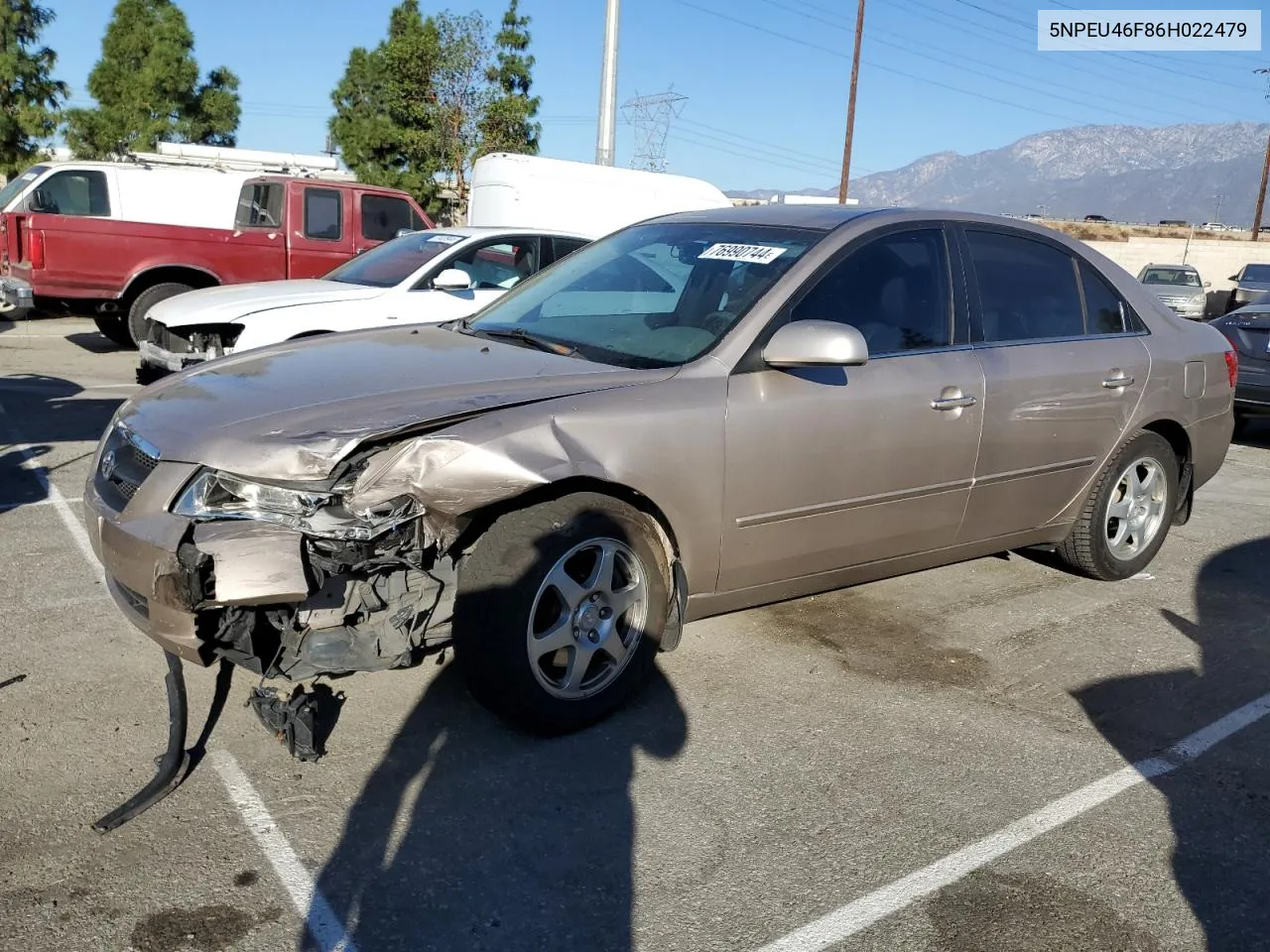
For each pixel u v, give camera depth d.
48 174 11.41
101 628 4.10
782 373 3.70
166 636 2.96
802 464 3.73
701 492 3.50
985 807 3.13
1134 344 4.94
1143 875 2.84
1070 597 5.00
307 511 2.90
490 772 3.18
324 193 12.29
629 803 3.06
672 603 3.61
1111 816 3.12
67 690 3.58
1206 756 3.51
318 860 2.73
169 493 2.96
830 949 2.49
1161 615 4.81
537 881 2.69
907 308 4.14
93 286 11.16
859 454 3.87
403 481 2.96
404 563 3.04
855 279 4.00
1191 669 4.21
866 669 4.05
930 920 2.61
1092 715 3.77
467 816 2.95
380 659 3.13
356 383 3.39
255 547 2.83
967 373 4.20
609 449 3.27
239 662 3.06
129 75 25.12
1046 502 4.70
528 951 2.44
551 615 3.33
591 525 3.27
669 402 3.43
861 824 3.01
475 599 3.15
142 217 11.73
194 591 2.83
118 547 3.00
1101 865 2.87
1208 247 39.88
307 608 3.03
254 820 2.88
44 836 2.77
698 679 3.89
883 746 3.47
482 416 3.14
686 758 3.33
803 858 2.84
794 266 3.88
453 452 3.01
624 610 3.45
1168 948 2.55
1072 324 4.78
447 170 25.16
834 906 2.64
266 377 3.54
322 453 2.93
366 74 27.44
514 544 3.15
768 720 3.60
